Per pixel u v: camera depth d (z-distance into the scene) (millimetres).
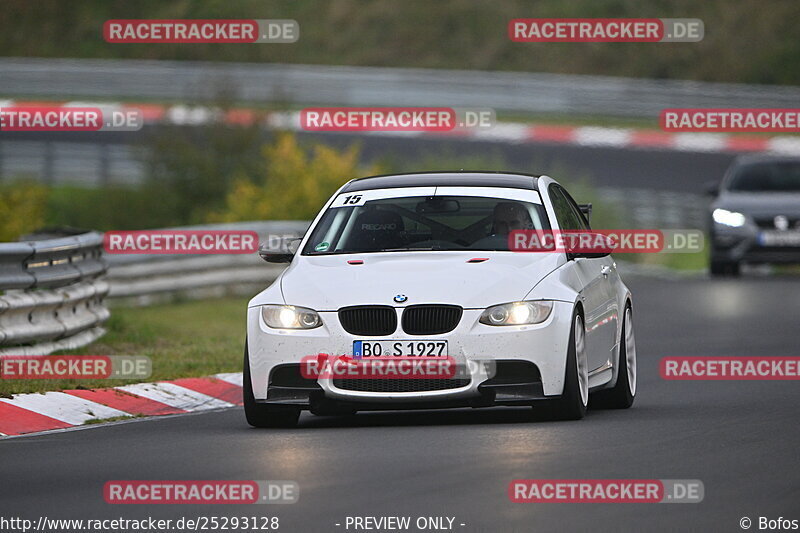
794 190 90938
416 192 39750
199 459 30656
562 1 197000
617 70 189500
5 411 37781
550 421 35969
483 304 35188
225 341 57938
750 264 91812
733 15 195125
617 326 40719
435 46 194375
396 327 35000
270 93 124562
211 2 198000
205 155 115062
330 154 100938
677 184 128625
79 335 53062
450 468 28328
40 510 25234
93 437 35125
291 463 29625
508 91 158750
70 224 113312
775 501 24750
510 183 40031
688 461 28969
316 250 38562
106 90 158875
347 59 192250
